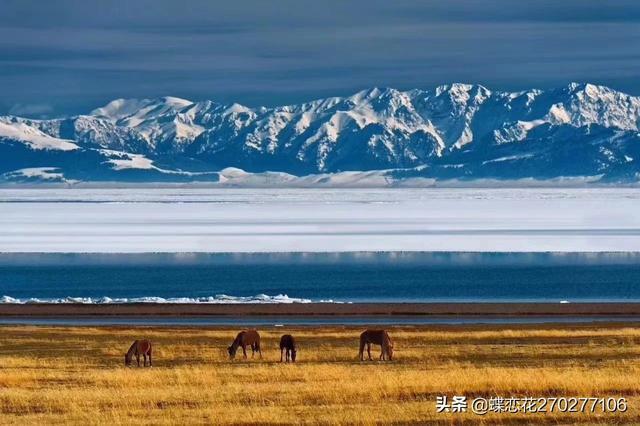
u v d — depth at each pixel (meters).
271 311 198.38
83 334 153.00
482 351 123.62
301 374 99.25
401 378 92.88
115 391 89.25
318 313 196.00
